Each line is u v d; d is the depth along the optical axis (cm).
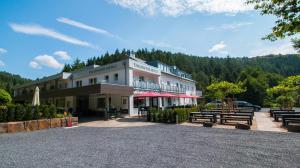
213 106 2875
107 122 1745
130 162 575
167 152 682
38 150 738
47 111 1430
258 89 5041
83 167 539
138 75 2745
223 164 550
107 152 692
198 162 569
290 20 435
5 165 568
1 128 1148
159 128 1297
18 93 5081
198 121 1655
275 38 493
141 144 815
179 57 10175
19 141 918
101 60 9688
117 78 2541
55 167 544
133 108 2389
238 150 700
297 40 728
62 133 1147
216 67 9644
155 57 9244
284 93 2314
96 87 2016
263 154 645
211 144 800
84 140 922
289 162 564
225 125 1399
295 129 1078
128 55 3453
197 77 8444
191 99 4331
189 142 842
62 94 2623
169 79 3456
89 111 2594
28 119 1305
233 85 2222
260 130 1138
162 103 3100
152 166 538
